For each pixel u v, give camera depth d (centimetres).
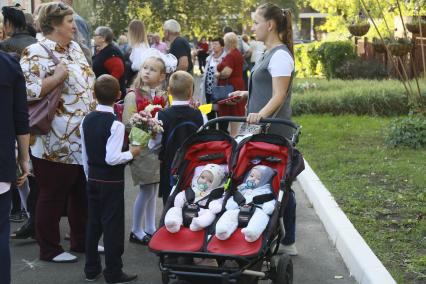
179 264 512
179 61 1253
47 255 674
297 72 2653
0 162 495
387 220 781
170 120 638
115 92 605
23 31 765
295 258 695
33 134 639
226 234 504
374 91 1669
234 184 563
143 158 704
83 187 687
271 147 575
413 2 1886
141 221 736
